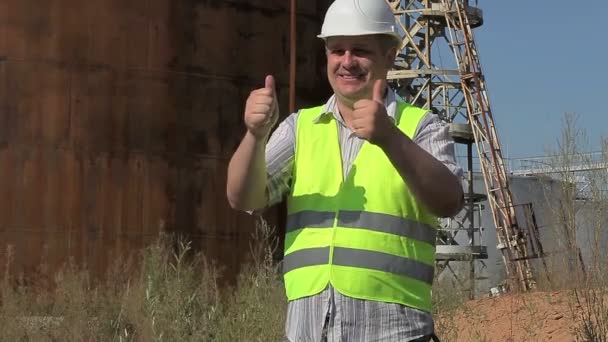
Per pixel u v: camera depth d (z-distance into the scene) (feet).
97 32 44.73
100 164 44.34
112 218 44.32
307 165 12.21
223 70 47.42
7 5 43.75
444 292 29.12
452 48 100.78
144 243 44.68
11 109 43.47
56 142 43.80
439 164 10.74
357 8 11.67
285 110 49.26
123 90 45.03
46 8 44.09
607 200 32.19
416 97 98.68
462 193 11.23
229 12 47.75
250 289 28.96
